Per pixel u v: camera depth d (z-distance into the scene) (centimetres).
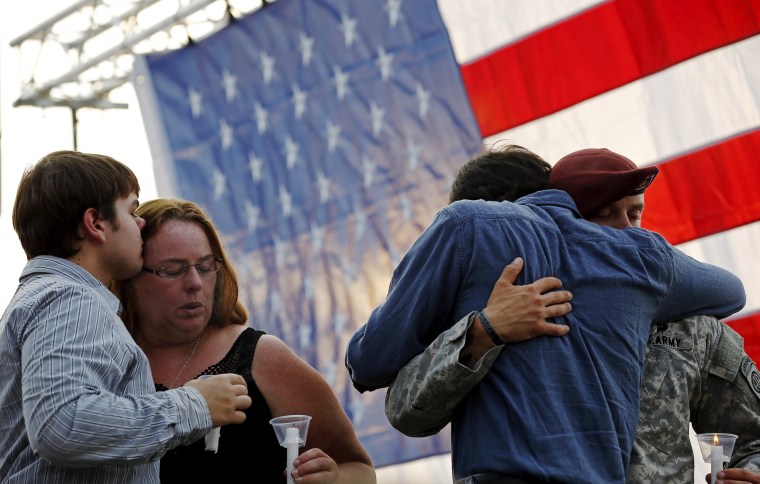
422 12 1008
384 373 407
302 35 1089
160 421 368
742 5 851
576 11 915
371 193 1041
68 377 356
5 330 378
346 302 1053
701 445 405
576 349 393
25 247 410
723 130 847
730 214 834
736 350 428
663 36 877
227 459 484
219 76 1134
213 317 514
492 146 480
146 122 1152
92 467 374
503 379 389
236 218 1112
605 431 381
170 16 1524
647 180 433
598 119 897
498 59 954
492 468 378
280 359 510
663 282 411
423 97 1004
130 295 496
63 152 412
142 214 493
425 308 402
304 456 447
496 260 403
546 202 426
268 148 1102
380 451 995
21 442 376
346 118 1059
